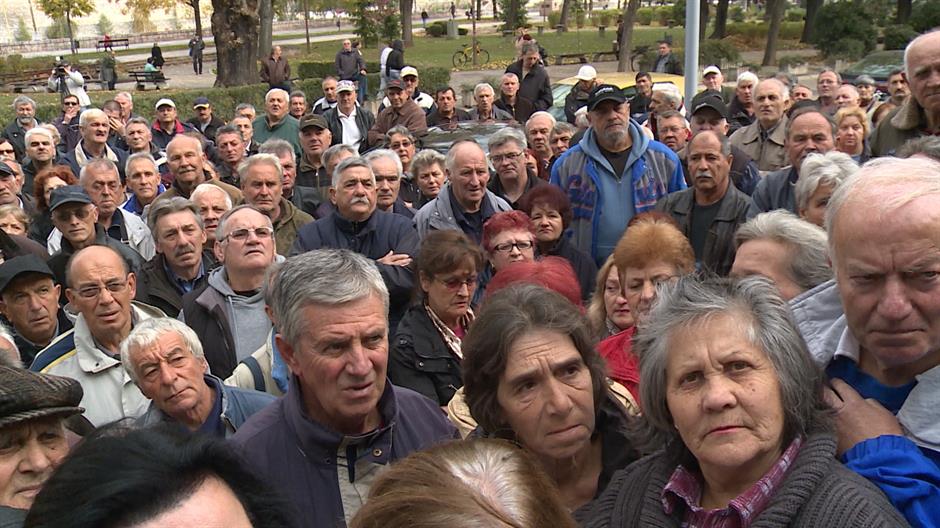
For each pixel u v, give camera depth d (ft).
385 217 18.94
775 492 5.81
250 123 35.94
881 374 6.63
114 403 13.26
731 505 5.82
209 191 19.81
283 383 12.23
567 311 7.89
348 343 7.95
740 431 5.85
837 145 20.63
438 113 41.11
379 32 170.40
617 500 6.68
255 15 93.81
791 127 18.13
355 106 40.06
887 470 5.80
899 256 5.92
